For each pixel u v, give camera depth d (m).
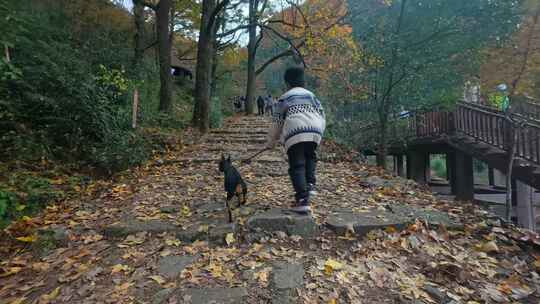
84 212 3.50
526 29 6.58
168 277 2.25
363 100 9.62
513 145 6.08
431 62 7.21
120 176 5.09
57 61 5.86
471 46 6.96
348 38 9.66
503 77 7.29
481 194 12.56
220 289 2.10
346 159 6.72
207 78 11.06
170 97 10.57
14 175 4.15
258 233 2.91
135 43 13.05
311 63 13.51
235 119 16.59
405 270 2.38
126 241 2.79
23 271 2.41
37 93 5.24
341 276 2.26
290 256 2.57
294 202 3.51
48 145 5.20
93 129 5.70
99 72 6.99
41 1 8.87
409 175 13.25
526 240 2.73
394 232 2.96
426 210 3.42
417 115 9.74
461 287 2.18
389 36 7.34
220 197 4.00
